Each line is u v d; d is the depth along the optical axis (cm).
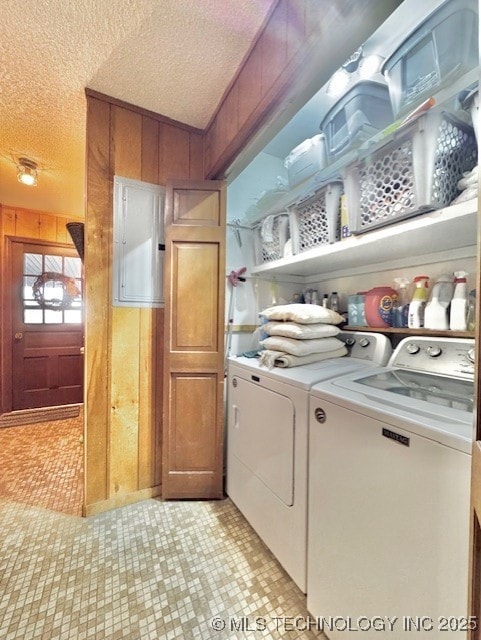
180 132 186
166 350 177
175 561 136
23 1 111
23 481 201
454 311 122
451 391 106
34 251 338
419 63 102
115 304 171
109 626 107
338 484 101
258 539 150
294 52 103
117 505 174
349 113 138
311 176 164
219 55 136
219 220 178
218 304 179
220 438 182
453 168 100
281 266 183
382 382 118
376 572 88
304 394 118
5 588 121
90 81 152
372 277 177
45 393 345
